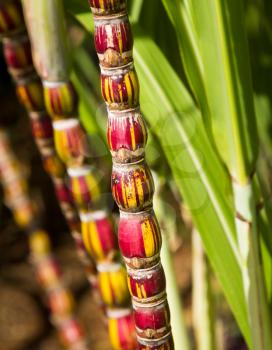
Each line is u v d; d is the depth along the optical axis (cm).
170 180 100
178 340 96
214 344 109
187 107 79
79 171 79
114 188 60
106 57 57
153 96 79
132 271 63
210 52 68
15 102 279
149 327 64
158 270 63
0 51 236
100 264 81
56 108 75
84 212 80
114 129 59
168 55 85
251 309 76
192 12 67
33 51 74
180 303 95
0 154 153
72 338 161
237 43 67
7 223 270
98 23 57
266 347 76
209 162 79
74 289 241
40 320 232
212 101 70
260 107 97
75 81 89
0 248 265
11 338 225
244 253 74
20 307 236
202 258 105
